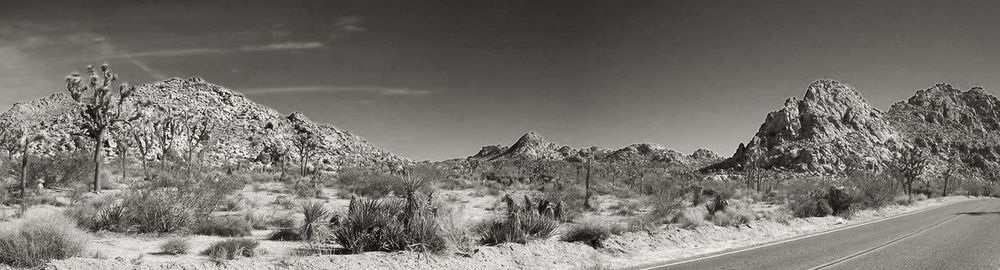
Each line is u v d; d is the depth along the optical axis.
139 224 15.48
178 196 16.09
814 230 19.95
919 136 167.00
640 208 30.05
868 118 160.38
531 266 11.77
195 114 101.12
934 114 190.88
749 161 80.12
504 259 12.01
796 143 140.38
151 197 15.70
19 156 39.62
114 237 14.20
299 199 29.50
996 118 196.88
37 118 98.88
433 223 12.10
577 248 13.55
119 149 63.62
